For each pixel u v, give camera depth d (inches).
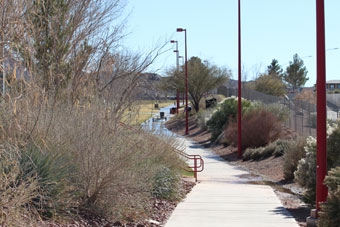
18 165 271.0
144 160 413.1
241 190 596.7
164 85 2448.3
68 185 321.7
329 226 304.8
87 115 344.2
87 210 332.8
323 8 382.0
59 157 312.0
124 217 355.6
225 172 854.5
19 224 251.4
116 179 337.4
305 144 716.0
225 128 1416.1
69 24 460.8
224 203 482.6
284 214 419.8
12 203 245.6
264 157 990.4
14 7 269.1
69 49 463.8
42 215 286.2
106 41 511.8
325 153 379.9
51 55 411.8
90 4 494.9
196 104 2527.1
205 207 454.9
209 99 2588.6
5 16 263.9
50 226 273.0
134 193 374.9
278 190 647.1
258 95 1701.5
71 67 455.5
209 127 1547.7
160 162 525.3
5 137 266.4
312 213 379.2
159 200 459.2
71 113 348.2
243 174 828.0
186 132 1894.7
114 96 398.3
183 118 2347.4
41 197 270.2
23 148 287.4
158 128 545.3
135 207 378.0
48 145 304.2
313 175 495.2
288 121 1379.2
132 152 346.9
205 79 2469.2
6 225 240.1
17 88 287.1
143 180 379.9
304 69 3791.8
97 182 332.5
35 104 287.7
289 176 729.6
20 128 261.0
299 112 1443.2
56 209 295.9
